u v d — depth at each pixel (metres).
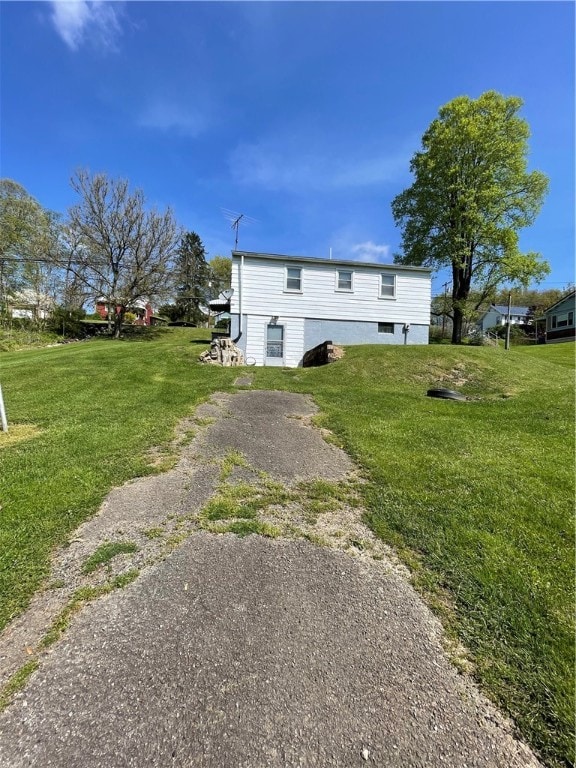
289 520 2.85
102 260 22.16
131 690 1.50
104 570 2.23
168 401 6.60
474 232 18.67
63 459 3.86
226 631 1.81
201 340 22.00
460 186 18.50
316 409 6.44
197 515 2.88
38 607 1.94
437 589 2.14
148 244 22.28
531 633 1.82
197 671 1.59
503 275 18.98
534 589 2.12
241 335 14.28
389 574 2.26
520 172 18.28
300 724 1.38
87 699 1.46
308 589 2.12
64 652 1.67
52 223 23.67
